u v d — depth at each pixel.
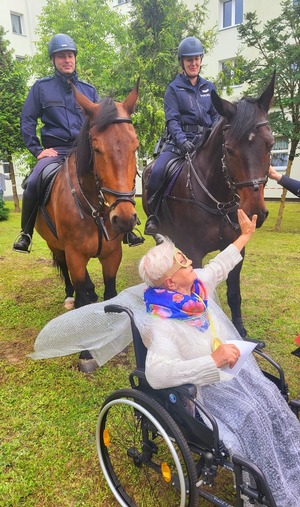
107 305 1.88
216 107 2.47
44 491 1.96
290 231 8.44
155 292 1.71
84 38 11.33
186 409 1.62
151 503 1.88
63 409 2.57
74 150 3.06
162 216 3.53
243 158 2.35
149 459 1.88
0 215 10.72
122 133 2.35
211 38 11.15
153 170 3.53
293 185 2.54
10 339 3.61
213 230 2.99
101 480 2.03
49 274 5.59
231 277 3.18
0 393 2.76
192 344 1.66
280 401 1.80
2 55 10.04
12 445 2.26
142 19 9.97
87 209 2.81
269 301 4.35
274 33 7.40
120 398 1.81
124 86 10.16
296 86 7.54
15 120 10.05
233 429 1.61
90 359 3.03
